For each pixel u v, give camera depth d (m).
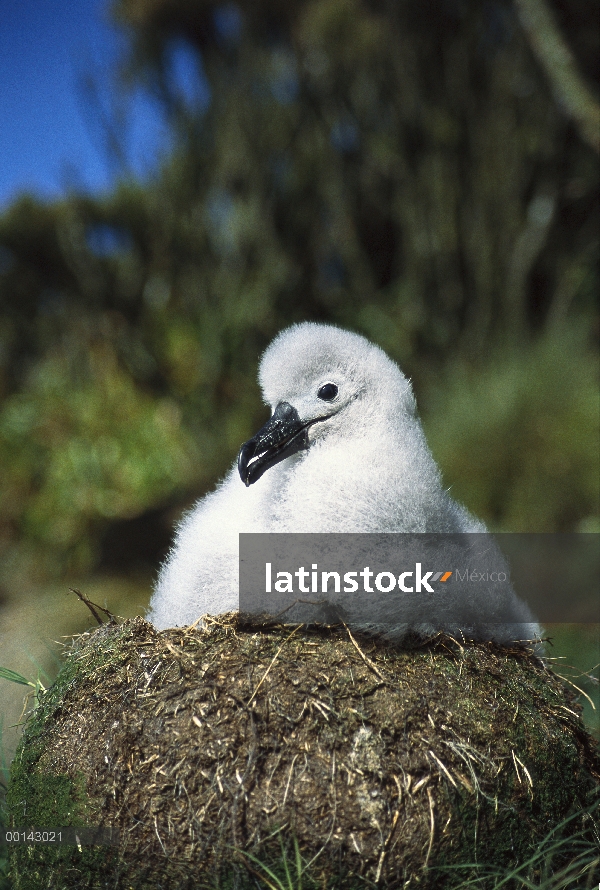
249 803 2.67
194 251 15.03
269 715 2.77
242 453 3.45
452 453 9.87
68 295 16.86
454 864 2.69
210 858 2.65
